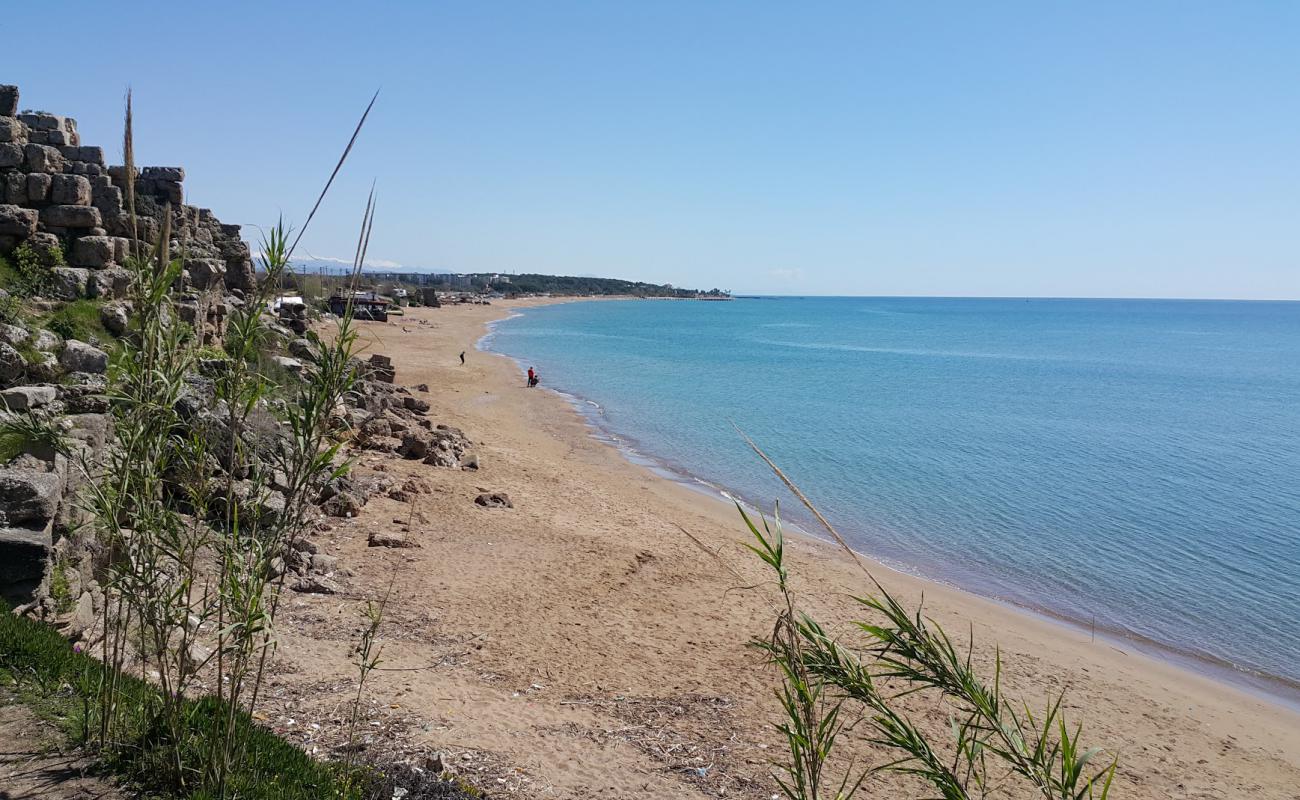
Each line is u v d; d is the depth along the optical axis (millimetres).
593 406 45125
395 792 7129
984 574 20062
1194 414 49500
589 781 8375
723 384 58312
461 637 11898
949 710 11438
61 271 15477
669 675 11625
